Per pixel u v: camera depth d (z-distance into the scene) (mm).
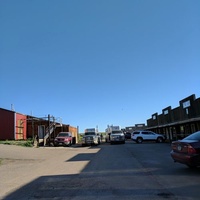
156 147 27844
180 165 13086
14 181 10289
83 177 10656
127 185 8852
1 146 24781
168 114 40969
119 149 26562
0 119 33125
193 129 33031
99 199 7203
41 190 8578
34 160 17531
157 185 8719
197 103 28391
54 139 37969
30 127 41156
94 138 37656
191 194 7453
